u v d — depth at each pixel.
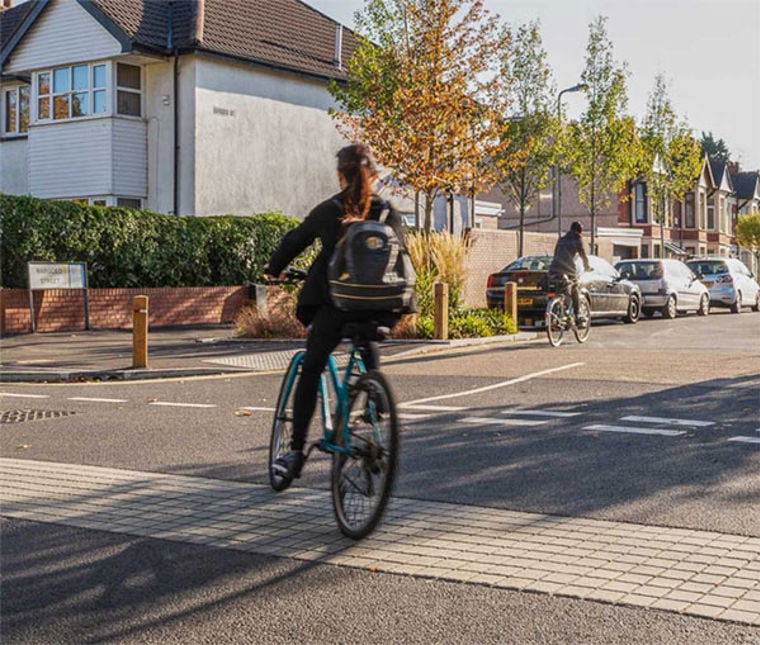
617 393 11.38
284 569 5.07
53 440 8.85
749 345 18.38
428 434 8.89
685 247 65.38
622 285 25.66
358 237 5.49
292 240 5.80
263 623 4.33
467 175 25.47
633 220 56.41
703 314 31.33
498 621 4.32
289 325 19.23
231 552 5.38
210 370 14.56
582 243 18.70
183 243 23.92
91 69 29.34
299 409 6.00
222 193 29.56
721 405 10.40
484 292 30.77
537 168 34.56
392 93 25.77
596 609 4.46
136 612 4.49
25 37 30.53
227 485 6.98
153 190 29.59
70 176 29.75
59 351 17.08
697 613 4.39
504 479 7.06
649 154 45.34
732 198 78.88
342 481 5.71
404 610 4.47
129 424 9.72
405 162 24.62
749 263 84.56
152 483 7.05
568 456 7.84
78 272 20.98
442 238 20.44
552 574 4.95
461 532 5.71
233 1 32.22
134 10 29.50
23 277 20.89
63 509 6.34
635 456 7.82
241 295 25.00
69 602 4.63
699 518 5.98
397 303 5.54
